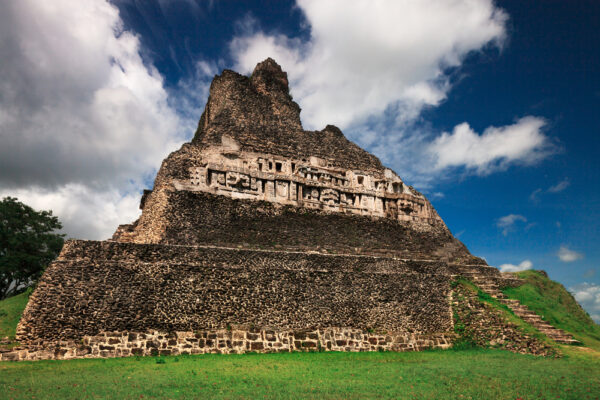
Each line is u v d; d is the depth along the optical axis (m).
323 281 23.30
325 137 39.78
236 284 21.34
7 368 15.28
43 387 12.45
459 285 27.47
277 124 38.94
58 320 17.84
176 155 30.20
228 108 37.47
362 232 33.09
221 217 27.98
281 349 20.58
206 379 14.11
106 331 18.34
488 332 23.98
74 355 17.36
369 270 25.39
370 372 16.20
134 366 15.99
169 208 26.52
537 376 15.86
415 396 12.66
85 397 11.45
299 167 34.03
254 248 26.94
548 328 24.44
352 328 22.72
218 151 31.83
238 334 20.20
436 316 25.30
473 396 12.87
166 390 12.45
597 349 23.02
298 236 29.52
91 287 18.81
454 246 37.94
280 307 21.72
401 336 23.22
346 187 35.09
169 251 20.97
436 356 20.89
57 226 37.44
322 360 18.78
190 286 20.45
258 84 41.72
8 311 22.20
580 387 14.26
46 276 18.36
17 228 35.31
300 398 12.02
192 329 19.70
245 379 14.29
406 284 25.55
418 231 36.72
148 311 19.28
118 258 19.97
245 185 30.23
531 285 33.12
